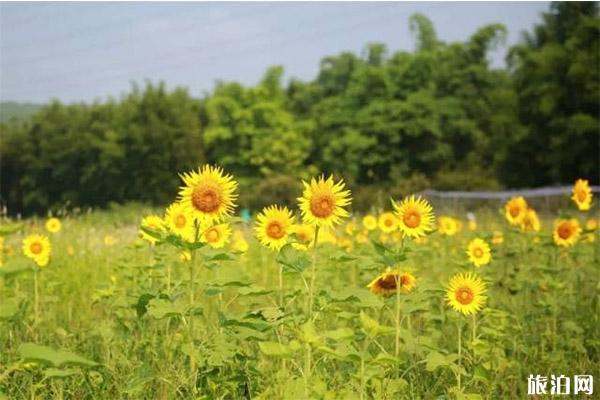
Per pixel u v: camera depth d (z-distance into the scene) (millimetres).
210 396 4047
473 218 12250
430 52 60938
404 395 4480
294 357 4516
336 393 3814
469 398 4391
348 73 70750
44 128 61375
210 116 59812
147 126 56719
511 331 5891
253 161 57406
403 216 4609
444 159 55438
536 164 42812
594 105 40656
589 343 6094
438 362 4398
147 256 8398
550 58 41156
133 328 5500
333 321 5730
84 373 4656
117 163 57312
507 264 8164
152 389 4621
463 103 59500
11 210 63031
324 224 4074
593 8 42906
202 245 4172
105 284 6539
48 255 6281
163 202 56031
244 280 4270
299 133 59906
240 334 4164
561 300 6645
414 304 4672
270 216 4555
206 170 4266
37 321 5590
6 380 4504
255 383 4312
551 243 7297
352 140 54938
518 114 43000
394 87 56219
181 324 5215
